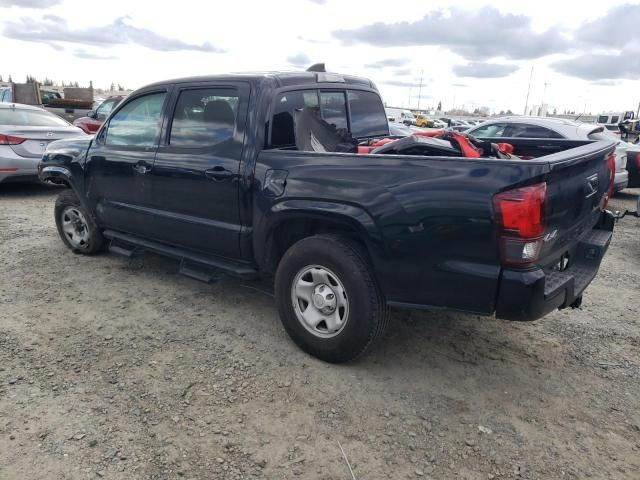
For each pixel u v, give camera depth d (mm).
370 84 5105
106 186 4957
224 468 2592
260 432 2861
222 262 4184
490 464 2668
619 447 2816
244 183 3734
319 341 3514
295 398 3170
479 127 9703
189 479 2514
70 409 3008
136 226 4785
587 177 3412
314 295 3482
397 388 3305
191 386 3268
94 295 4652
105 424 2887
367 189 3141
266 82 3797
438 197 2904
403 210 3010
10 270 5219
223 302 4562
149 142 4512
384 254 3109
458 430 2922
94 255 5691
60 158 5422
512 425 2977
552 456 2734
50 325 4059
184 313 4328
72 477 2500
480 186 2787
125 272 5238
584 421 3029
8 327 4000
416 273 3053
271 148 3783
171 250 4562
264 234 3688
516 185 2707
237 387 3270
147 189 4516
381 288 3203
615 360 3730
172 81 4363
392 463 2658
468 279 2904
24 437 2766
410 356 3707
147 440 2770
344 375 3430
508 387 3355
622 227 7984
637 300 4863
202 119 4086
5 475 2496
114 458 2633
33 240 6258
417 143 3562
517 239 2730
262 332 4012
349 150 4332
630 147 9734
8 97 18312
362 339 3322
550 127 8836
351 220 3195
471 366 3598
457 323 4254
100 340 3836
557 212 2965
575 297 3186
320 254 3357
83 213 5441
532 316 2854
